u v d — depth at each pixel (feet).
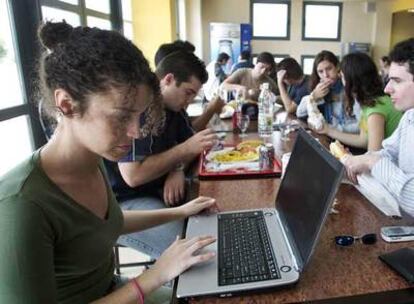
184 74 5.09
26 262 1.97
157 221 3.55
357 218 3.33
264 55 11.98
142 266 6.61
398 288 2.37
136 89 2.18
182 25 24.52
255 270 2.53
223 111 8.39
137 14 16.70
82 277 2.61
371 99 6.05
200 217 3.51
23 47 6.31
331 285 2.42
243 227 3.23
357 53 6.45
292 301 2.29
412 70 3.63
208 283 2.42
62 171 2.39
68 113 2.19
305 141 3.38
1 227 1.94
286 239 2.94
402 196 3.37
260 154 4.72
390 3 27.61
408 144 4.04
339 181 2.39
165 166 4.71
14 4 6.12
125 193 4.91
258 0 27.17
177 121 5.54
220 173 4.58
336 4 27.63
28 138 6.49
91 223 2.56
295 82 10.71
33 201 2.09
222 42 25.39
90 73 2.07
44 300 2.05
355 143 6.50
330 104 8.03
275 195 3.99
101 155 2.42
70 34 2.36
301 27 27.86
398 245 2.86
